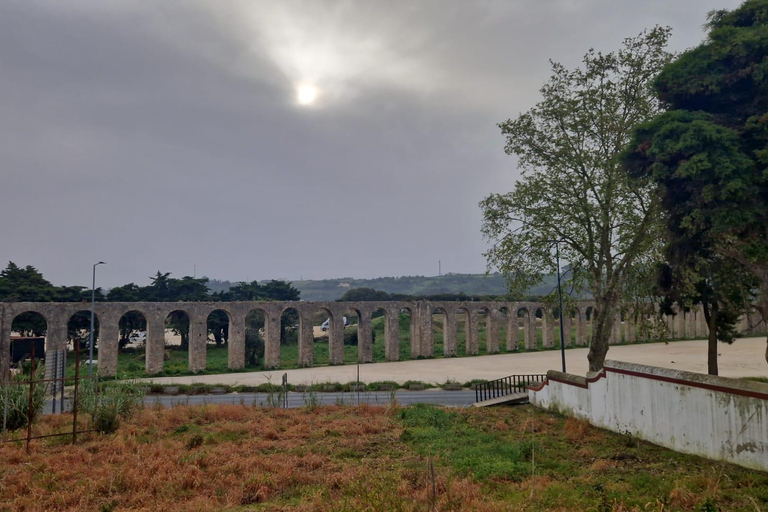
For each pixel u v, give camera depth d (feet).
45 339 139.13
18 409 59.41
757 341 205.46
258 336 190.19
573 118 75.92
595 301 77.66
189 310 146.61
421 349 180.65
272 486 39.65
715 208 43.78
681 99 50.39
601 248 76.18
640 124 50.88
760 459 37.70
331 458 47.73
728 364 140.46
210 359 189.78
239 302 153.28
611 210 74.13
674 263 55.57
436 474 40.14
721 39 46.73
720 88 46.55
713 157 42.42
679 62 49.16
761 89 45.09
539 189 76.79
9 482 40.40
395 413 72.43
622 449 47.75
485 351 201.87
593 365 76.33
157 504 35.91
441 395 106.22
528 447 48.19
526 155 79.92
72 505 36.09
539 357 177.68
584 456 46.26
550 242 78.43
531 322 205.46
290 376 137.69
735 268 57.06
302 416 70.44
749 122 43.73
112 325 135.23
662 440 48.08
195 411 72.95
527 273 79.97
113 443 51.93
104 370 132.87
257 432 59.41
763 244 44.27
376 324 264.31
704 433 43.16
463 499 34.09
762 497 31.60
